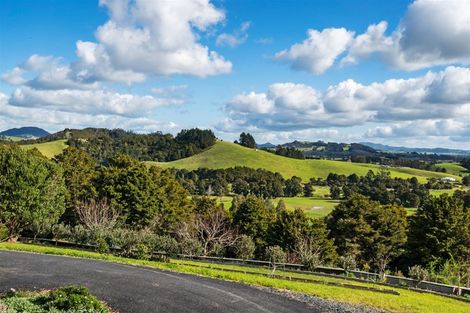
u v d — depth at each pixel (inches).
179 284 864.9
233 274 1024.9
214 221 2210.9
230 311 676.7
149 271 1011.9
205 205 2869.1
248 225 2402.8
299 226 2252.7
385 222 2482.8
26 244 1539.1
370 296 870.4
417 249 2199.8
